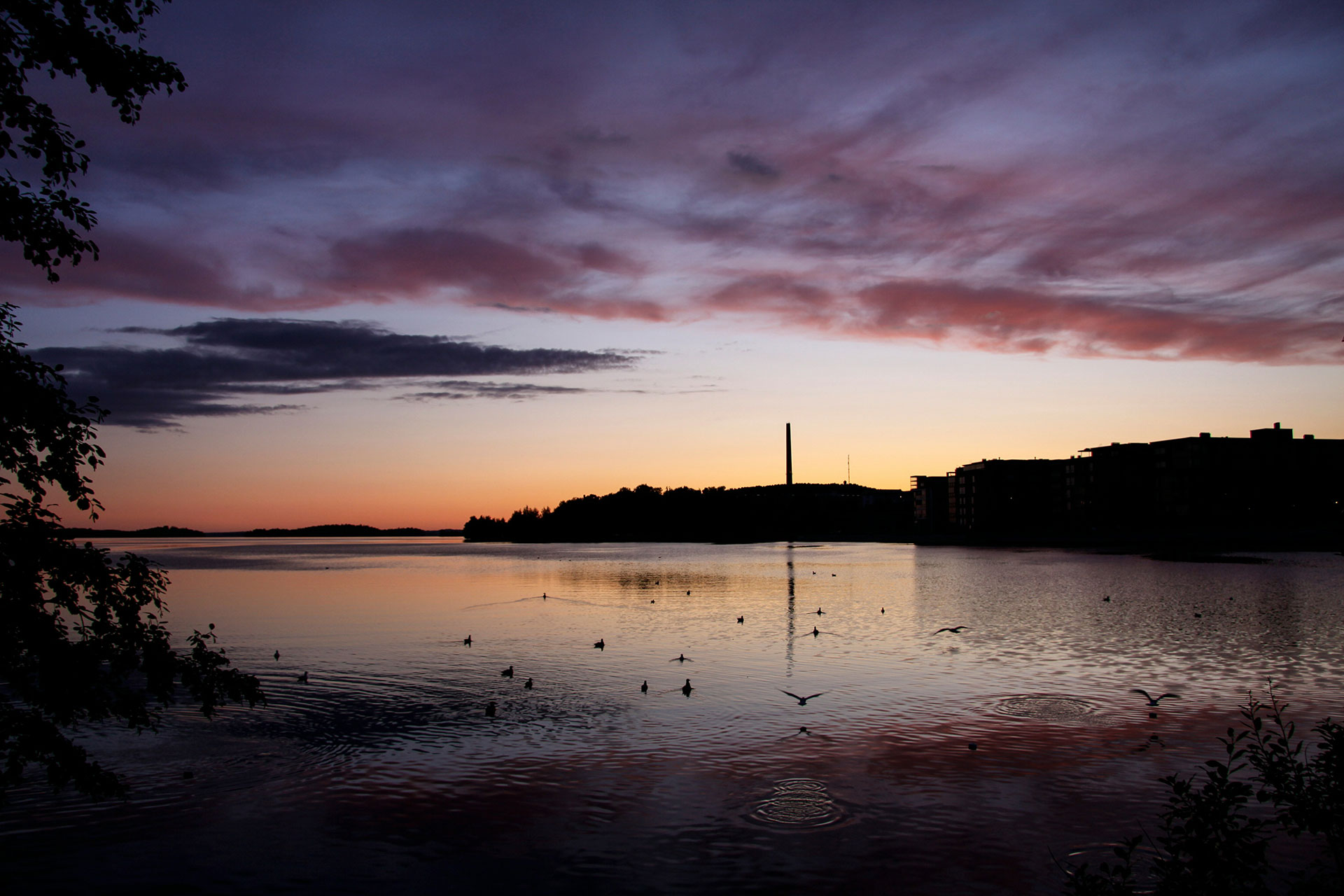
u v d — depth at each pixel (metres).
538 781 24.84
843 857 19.72
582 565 154.62
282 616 69.12
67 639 14.52
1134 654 44.97
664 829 21.38
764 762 26.44
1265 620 59.31
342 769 26.02
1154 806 22.39
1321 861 18.42
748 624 61.03
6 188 13.76
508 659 45.88
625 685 38.28
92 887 18.61
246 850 20.31
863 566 141.12
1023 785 24.08
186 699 34.69
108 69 14.05
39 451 14.19
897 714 32.09
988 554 173.88
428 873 19.16
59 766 14.85
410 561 179.00
